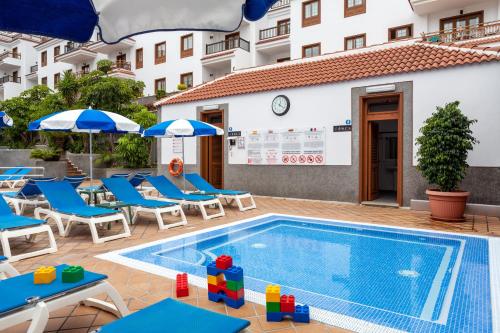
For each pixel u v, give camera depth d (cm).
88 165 1950
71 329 293
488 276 421
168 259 500
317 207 946
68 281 269
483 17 1686
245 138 1189
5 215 584
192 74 2623
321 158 1036
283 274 442
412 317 316
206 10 260
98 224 740
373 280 418
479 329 293
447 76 859
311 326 297
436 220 751
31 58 3803
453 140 713
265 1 253
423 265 470
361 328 294
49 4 224
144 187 1477
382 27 1950
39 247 559
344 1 2075
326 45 2136
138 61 2891
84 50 2973
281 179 1115
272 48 2541
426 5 1738
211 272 351
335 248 564
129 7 243
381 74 932
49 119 689
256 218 796
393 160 1345
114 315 320
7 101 2370
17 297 240
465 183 828
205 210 891
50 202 656
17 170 1546
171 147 1396
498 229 662
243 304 342
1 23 224
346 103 998
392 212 859
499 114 800
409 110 902
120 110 2025
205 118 1314
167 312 225
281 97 1107
